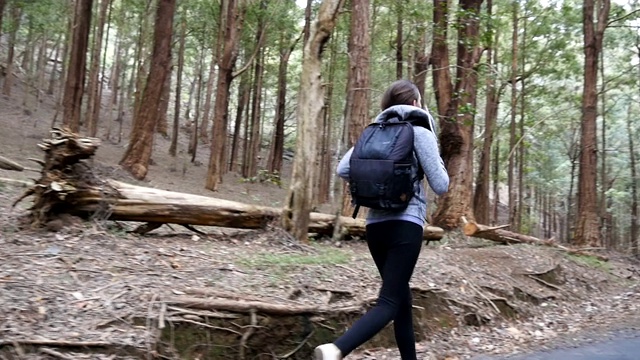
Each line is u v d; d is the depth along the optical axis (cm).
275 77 3294
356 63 1066
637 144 3012
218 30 2017
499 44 2252
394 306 310
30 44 2580
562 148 3375
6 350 321
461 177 1259
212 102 3784
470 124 1246
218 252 570
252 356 414
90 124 2105
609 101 2953
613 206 3316
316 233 782
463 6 1317
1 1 1655
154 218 594
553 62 2245
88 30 1542
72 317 368
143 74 2364
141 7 2209
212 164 1808
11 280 398
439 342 555
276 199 2028
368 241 334
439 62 1309
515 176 3372
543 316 749
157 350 366
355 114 1055
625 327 685
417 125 322
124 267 464
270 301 452
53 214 542
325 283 536
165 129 3077
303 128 682
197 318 398
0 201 730
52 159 534
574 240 1597
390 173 302
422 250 838
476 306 651
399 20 1627
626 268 1270
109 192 566
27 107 2503
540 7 2131
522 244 1112
